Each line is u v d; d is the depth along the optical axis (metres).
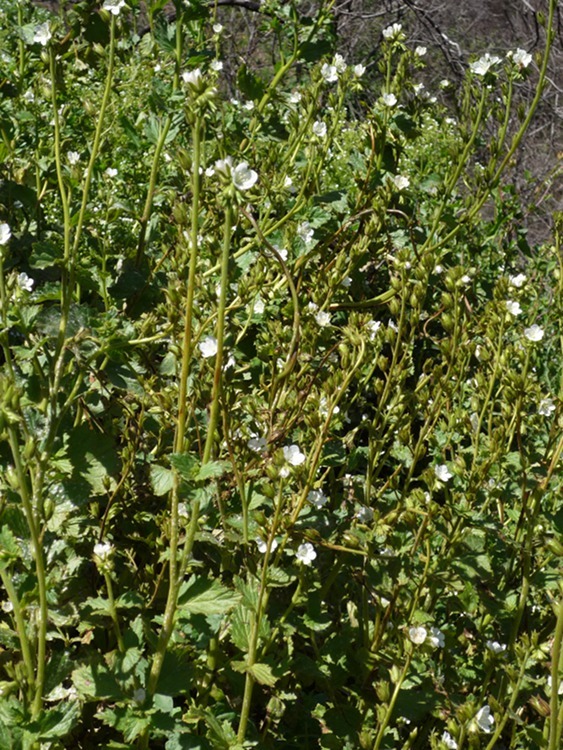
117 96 4.13
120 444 2.95
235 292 3.00
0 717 2.06
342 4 11.35
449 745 2.45
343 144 5.39
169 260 3.67
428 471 2.67
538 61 3.82
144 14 7.43
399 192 3.64
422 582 2.61
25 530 2.19
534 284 5.32
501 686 2.69
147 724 2.12
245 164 2.03
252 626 2.31
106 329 2.43
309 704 2.71
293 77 9.62
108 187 3.56
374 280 4.48
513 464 3.01
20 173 3.30
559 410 2.96
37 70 4.00
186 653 2.36
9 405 1.89
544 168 12.59
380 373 4.17
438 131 6.20
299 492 2.47
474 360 4.19
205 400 2.43
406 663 2.35
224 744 2.26
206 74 3.30
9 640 2.24
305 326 2.83
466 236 4.76
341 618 2.82
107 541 2.63
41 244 2.64
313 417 2.39
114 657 2.23
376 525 2.64
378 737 2.38
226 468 2.08
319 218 3.51
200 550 2.71
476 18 14.55
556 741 2.22
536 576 2.85
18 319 2.23
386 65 3.99
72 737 2.45
